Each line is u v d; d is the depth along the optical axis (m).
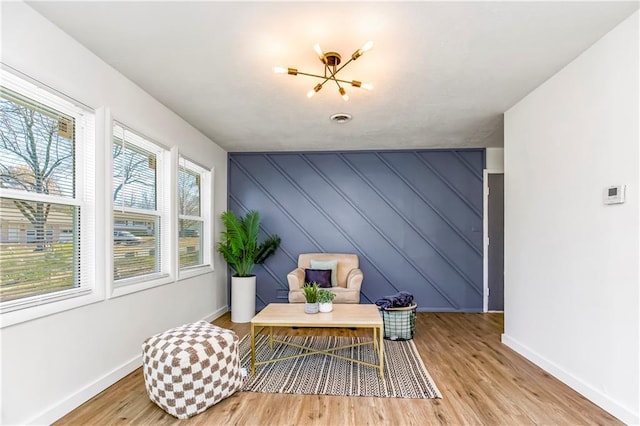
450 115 3.82
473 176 5.32
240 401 2.42
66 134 2.40
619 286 2.18
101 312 2.58
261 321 2.86
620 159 2.18
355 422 2.14
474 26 2.17
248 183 5.49
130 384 2.67
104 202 2.62
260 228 5.46
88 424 2.12
